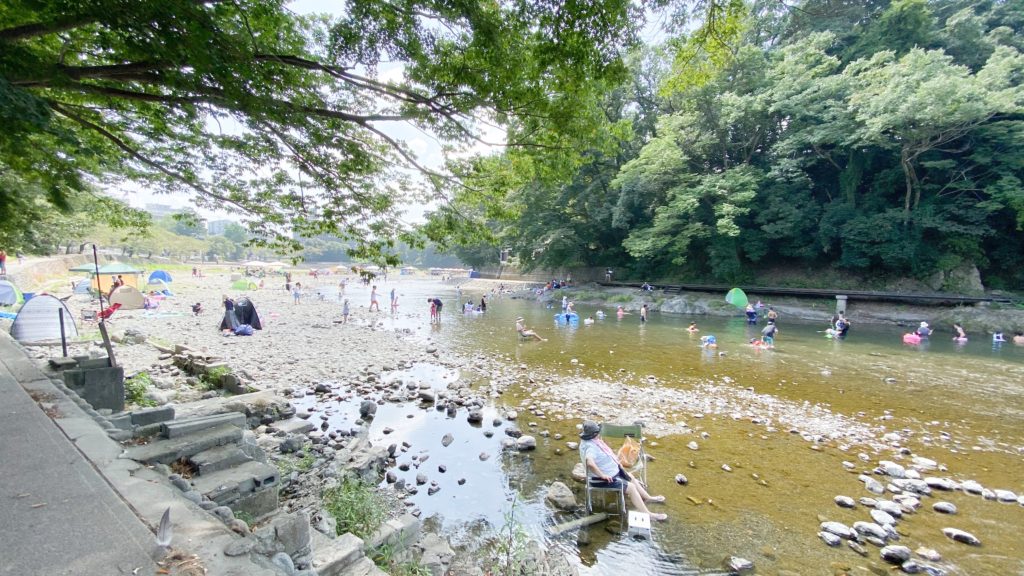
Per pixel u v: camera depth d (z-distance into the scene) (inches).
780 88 1163.9
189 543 88.4
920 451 310.2
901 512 224.8
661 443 316.8
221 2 144.2
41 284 1165.1
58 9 119.3
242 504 156.6
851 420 372.2
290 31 174.6
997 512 227.6
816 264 1362.0
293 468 236.8
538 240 1731.1
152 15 118.9
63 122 196.1
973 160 1076.5
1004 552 193.8
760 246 1352.1
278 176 246.8
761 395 442.9
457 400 400.5
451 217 278.5
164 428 172.6
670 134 1293.1
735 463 285.4
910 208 1181.7
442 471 269.3
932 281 1134.4
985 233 1077.8
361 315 1072.2
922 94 895.1
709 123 1343.5
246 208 264.5
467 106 200.2
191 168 243.8
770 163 1358.3
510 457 289.9
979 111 889.5
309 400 400.5
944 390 466.9
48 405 177.0
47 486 106.9
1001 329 868.0
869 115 1024.2
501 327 917.2
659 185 1373.0
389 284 2358.5
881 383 493.4
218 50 135.8
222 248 3624.5
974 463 290.5
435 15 164.4
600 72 186.1
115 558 79.7
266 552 97.9
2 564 74.2
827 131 1117.1
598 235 1745.8
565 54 177.5
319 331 802.2
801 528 213.3
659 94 263.6
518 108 202.5
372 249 276.2
